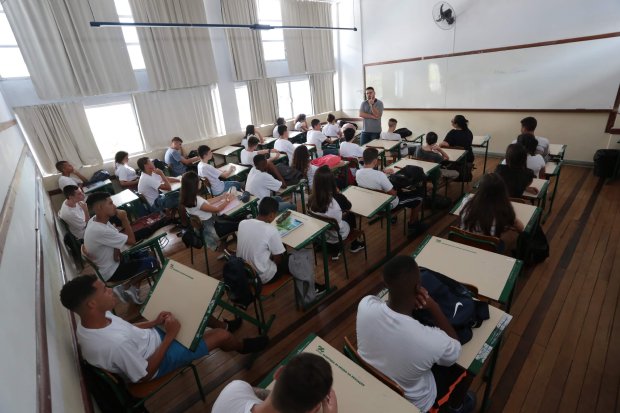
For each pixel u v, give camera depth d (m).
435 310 1.22
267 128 6.93
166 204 3.85
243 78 6.24
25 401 0.70
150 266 2.59
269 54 6.73
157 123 5.47
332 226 2.49
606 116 4.60
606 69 4.46
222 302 1.99
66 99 4.65
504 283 1.56
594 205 3.64
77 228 3.31
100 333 1.35
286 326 2.39
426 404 1.21
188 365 1.69
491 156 5.87
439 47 6.04
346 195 2.96
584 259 2.75
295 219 2.57
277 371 1.17
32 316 1.07
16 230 1.39
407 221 3.77
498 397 1.73
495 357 1.52
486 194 1.96
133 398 1.50
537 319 2.21
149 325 1.62
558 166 3.28
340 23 7.42
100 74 4.75
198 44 5.59
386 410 1.05
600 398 1.68
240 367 2.09
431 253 1.81
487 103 5.69
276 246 2.13
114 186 5.23
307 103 7.75
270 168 3.72
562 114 4.96
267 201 2.17
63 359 1.21
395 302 1.15
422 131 6.78
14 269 1.10
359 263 3.05
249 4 6.03
